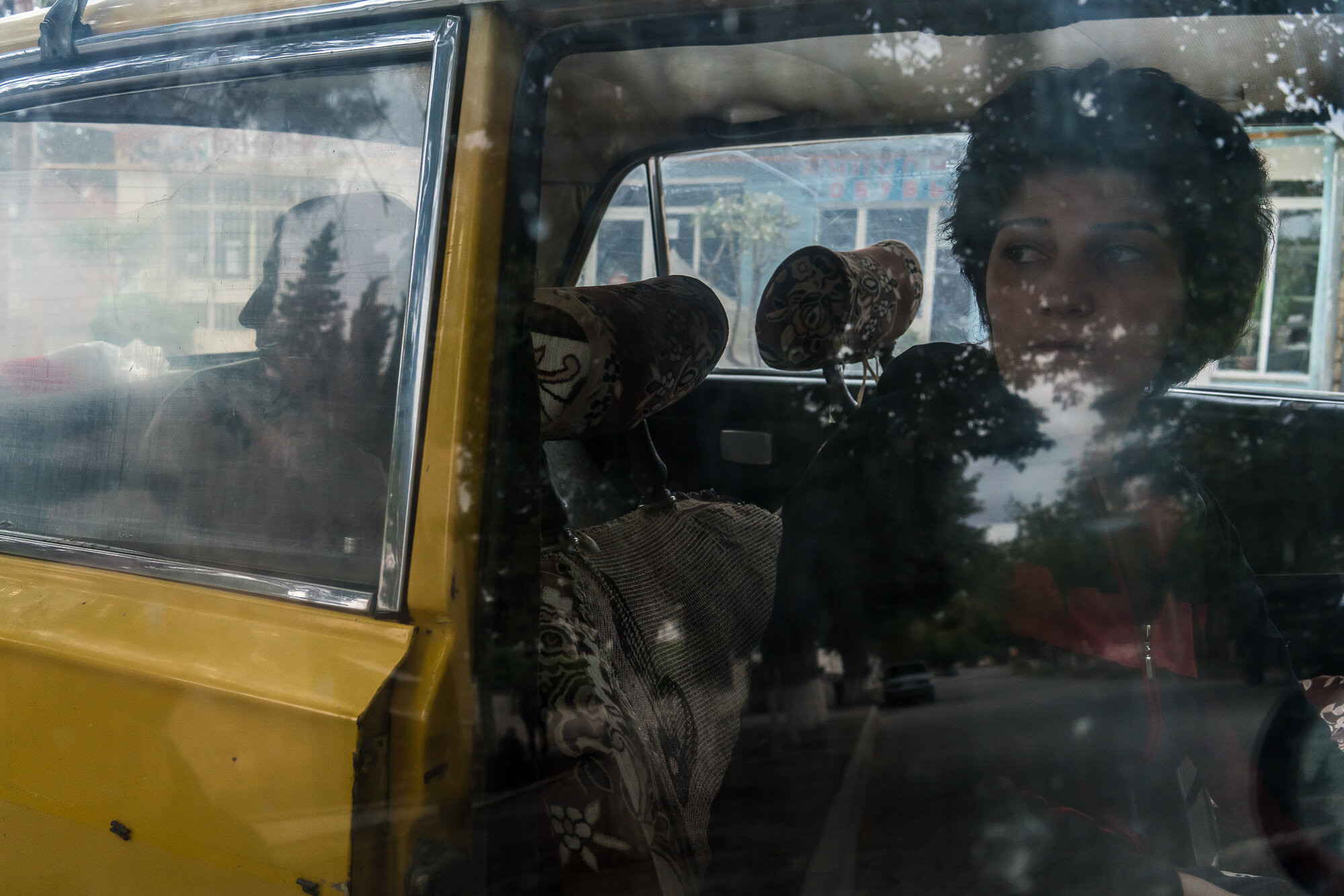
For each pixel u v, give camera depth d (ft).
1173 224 2.99
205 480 3.37
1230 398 4.60
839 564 3.20
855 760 3.04
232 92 3.35
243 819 2.77
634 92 5.34
